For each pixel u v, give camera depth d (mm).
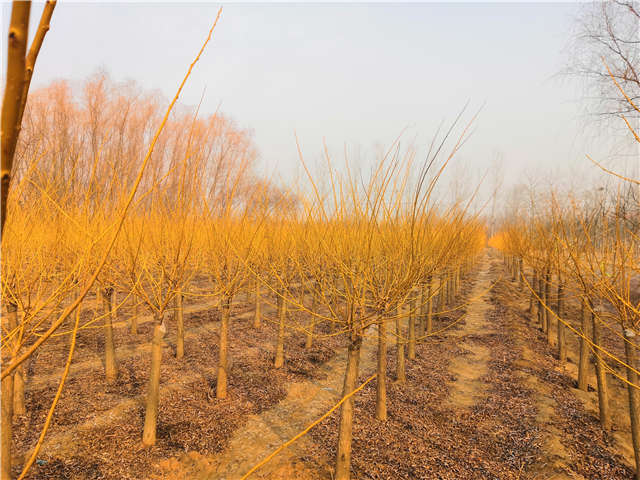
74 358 8719
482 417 6891
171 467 4961
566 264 6812
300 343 10969
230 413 6574
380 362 6535
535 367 9359
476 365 9766
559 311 10016
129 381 7543
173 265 5398
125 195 4492
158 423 5977
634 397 4789
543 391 7895
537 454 5590
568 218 6938
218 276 6879
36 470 4594
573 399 7527
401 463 5281
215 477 4840
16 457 4852
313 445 5641
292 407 7008
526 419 6742
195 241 5977
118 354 9125
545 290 11531
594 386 8258
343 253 4773
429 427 6453
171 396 6953
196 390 7344
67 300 9547
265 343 10742
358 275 4523
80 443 5246
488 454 5656
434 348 11047
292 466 5043
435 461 5391
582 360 8031
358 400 7348
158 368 5418
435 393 7965
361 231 4676
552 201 6844
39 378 7555
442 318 14641
